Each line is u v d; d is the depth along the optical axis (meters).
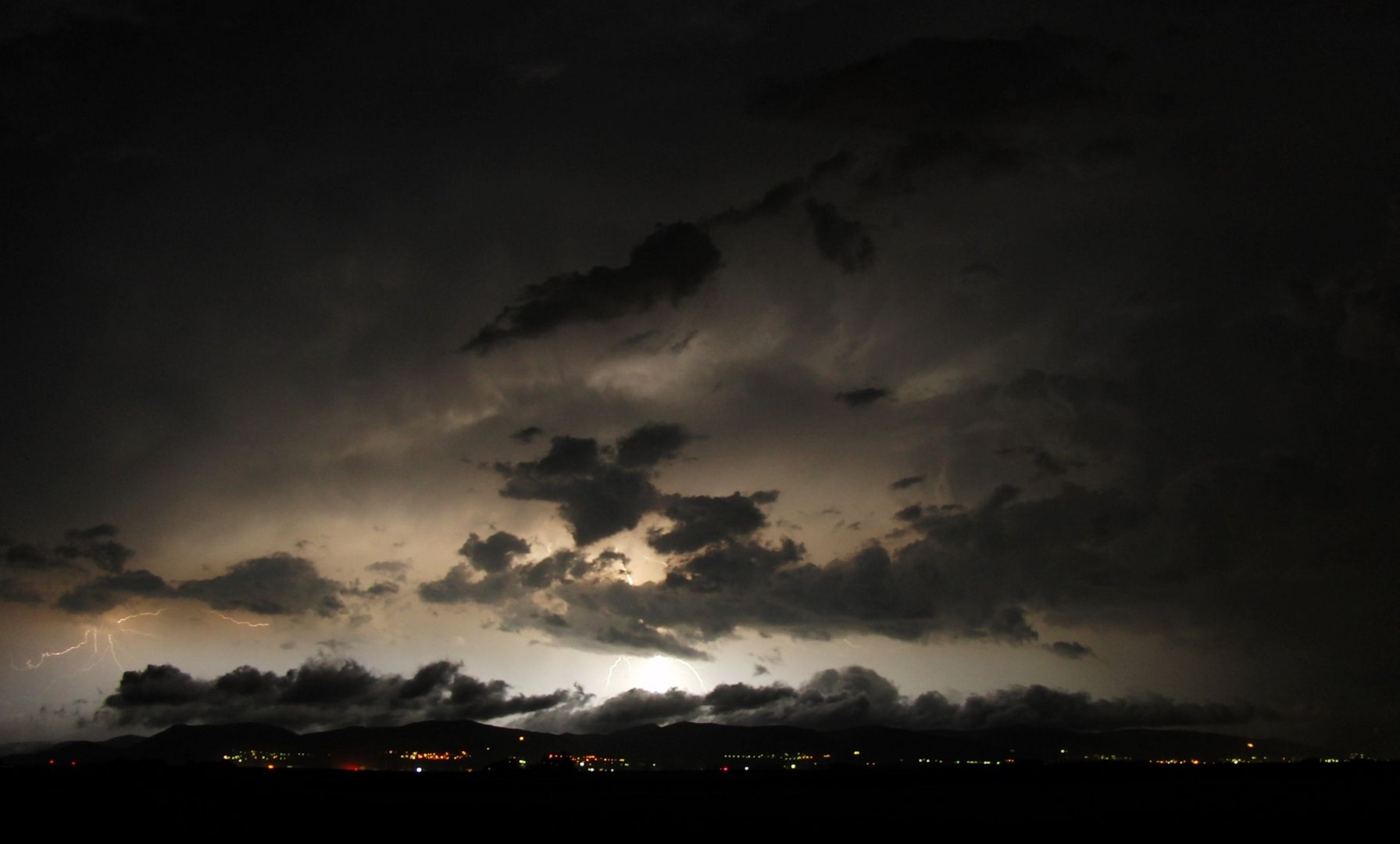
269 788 82.00
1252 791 86.50
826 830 58.56
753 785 101.12
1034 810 69.50
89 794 69.00
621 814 66.44
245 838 55.12
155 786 76.25
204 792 74.75
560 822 62.12
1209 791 87.44
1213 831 57.62
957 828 59.31
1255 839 53.97
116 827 58.12
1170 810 68.94
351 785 88.44
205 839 54.56
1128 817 64.88
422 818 63.44
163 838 54.88
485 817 64.00
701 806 73.50
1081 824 61.16
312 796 76.25
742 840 54.69
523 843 53.56
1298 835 56.06
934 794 87.38
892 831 58.22
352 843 53.41
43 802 65.00
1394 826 59.72
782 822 62.28
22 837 54.72
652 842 53.69
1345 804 73.50
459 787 90.50
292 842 53.59
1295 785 93.00
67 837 54.91
